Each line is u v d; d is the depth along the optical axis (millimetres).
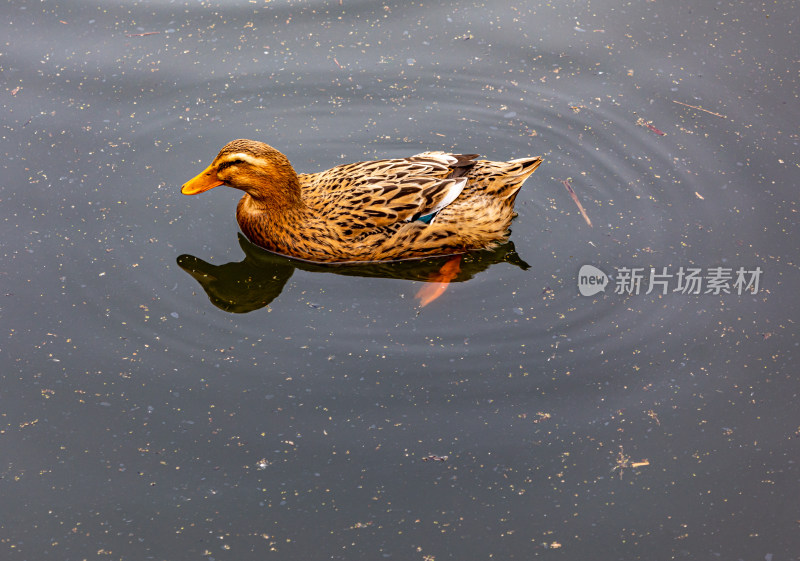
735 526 5672
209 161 8336
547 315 7098
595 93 9148
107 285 7172
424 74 9297
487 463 6000
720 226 7863
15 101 8672
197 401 6344
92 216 7727
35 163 8117
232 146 7406
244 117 8773
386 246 7559
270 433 6145
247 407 6312
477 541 5539
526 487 5867
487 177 7625
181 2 9898
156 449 6027
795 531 5637
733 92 9094
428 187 7430
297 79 9172
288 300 7207
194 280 7316
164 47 9375
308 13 9898
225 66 9258
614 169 8453
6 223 7562
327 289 7355
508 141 8695
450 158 7727
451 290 7340
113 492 5766
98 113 8656
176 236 7688
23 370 6496
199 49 9391
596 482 5914
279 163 7359
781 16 9898
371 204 7461
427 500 5770
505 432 6203
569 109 9008
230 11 9852
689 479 5949
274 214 7582
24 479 5820
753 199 8102
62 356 6609
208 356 6664
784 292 7277
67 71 9023
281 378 6516
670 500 5812
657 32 9750
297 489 5809
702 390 6535
